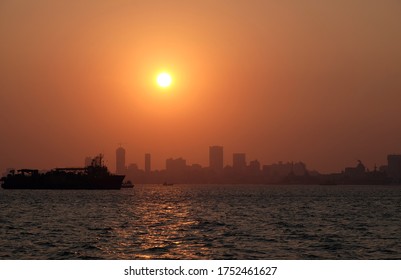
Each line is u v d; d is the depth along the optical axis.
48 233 135.12
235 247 110.12
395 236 129.88
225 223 166.38
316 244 114.94
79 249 107.31
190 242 117.31
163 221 174.75
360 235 131.88
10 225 158.12
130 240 121.00
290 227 152.88
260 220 179.00
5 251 105.00
